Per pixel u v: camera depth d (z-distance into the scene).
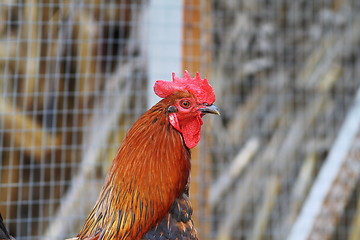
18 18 15.20
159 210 7.40
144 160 7.35
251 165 18.72
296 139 19.19
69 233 14.97
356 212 17.91
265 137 19.16
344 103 19.59
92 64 15.92
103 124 15.77
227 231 17.98
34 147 15.23
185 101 7.52
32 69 15.23
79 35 15.77
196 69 13.95
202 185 14.00
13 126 15.09
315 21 19.95
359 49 19.94
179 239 7.57
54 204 15.66
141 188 7.34
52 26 15.35
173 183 7.45
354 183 16.73
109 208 7.49
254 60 19.41
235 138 18.80
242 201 18.39
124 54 16.12
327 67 19.73
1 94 15.09
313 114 19.41
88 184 15.34
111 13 15.83
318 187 16.33
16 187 15.37
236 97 19.08
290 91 19.61
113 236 7.41
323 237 15.91
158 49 15.55
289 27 19.81
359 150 16.11
